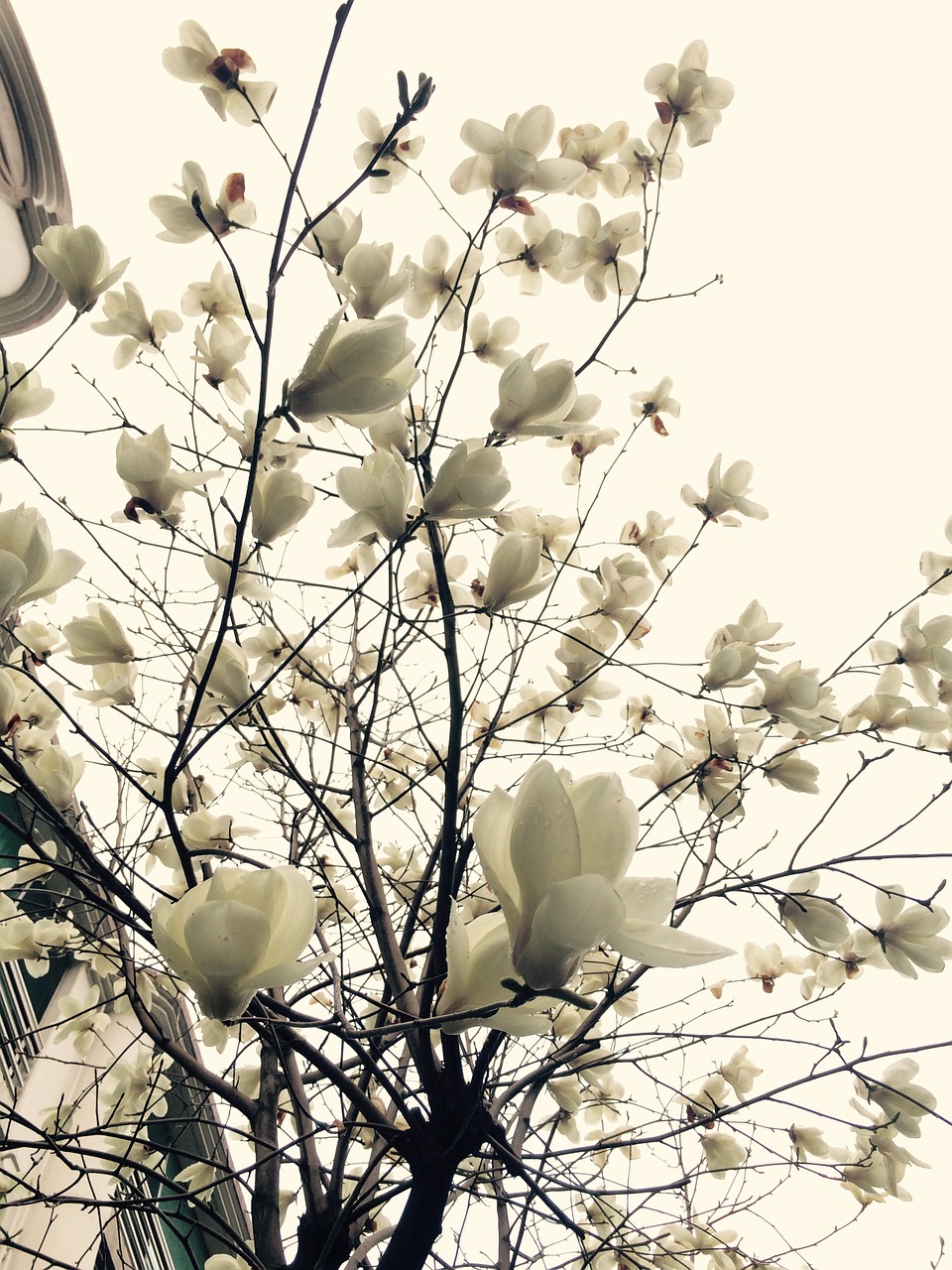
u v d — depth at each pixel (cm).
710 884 124
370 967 119
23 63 323
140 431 109
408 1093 104
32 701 124
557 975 57
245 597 116
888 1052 115
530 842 58
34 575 78
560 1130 164
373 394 71
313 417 72
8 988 238
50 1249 221
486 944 67
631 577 131
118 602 131
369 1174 113
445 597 93
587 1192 121
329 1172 126
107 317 115
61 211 356
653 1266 155
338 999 90
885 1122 134
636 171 121
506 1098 117
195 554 108
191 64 92
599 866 59
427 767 151
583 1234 106
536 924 56
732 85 118
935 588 134
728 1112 123
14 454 102
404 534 86
